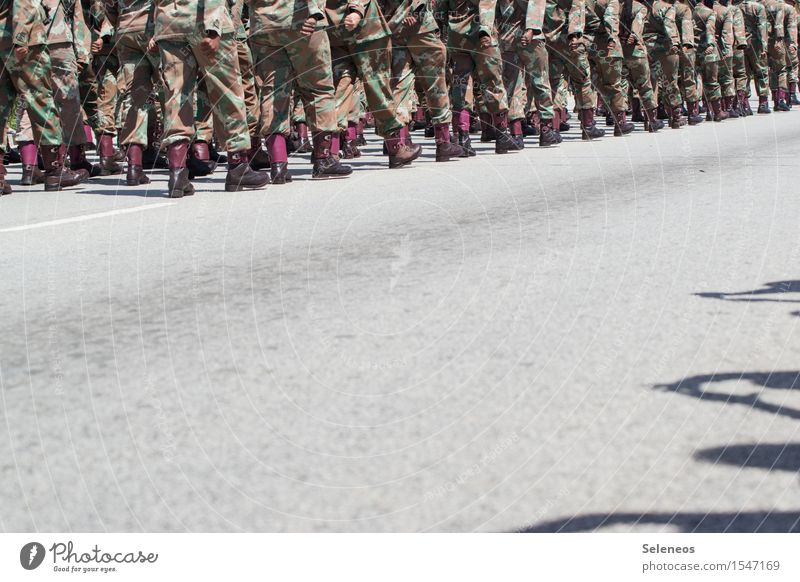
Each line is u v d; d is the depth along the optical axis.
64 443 2.72
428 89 11.15
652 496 2.28
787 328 3.60
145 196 8.77
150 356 3.54
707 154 11.23
